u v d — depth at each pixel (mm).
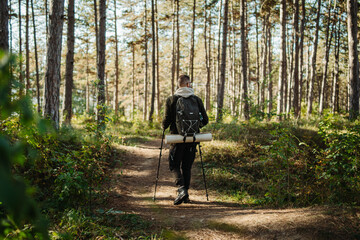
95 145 4770
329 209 3338
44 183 3797
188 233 3129
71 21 12508
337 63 24594
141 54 30797
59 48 8656
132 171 6648
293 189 4781
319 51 35219
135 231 3164
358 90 12078
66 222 3045
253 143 7680
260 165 6340
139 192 5098
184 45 34000
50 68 8445
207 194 4750
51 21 8477
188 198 4602
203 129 10141
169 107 4320
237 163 6703
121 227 3234
